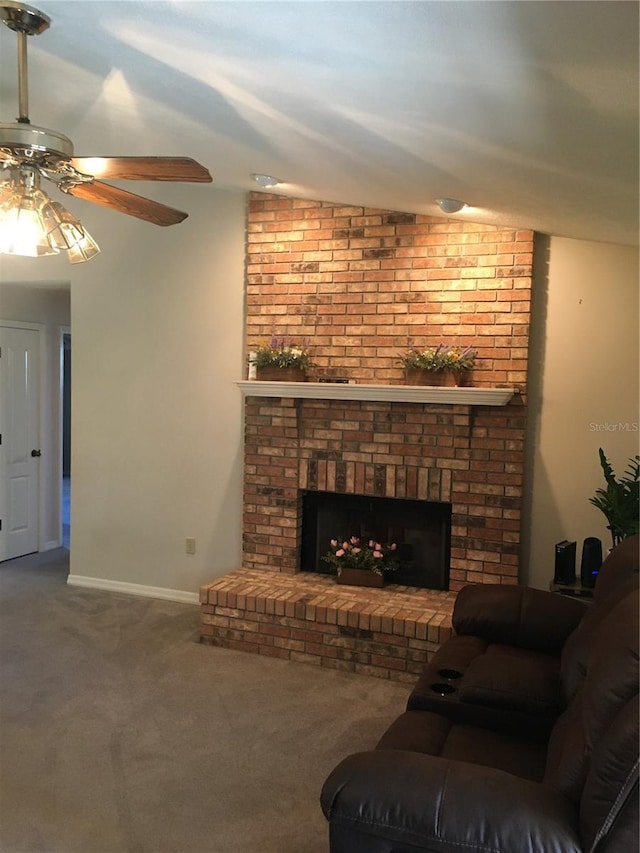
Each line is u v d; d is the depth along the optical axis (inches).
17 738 122.7
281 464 185.6
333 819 67.6
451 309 169.2
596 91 67.8
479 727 95.6
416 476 173.3
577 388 163.8
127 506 205.0
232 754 119.2
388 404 174.9
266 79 87.9
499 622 121.9
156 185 195.3
